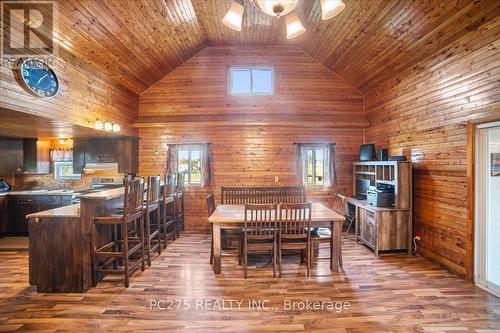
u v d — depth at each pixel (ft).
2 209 16.20
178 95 18.70
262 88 18.80
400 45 12.37
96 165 18.16
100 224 10.41
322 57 17.57
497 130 9.33
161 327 7.47
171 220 15.99
